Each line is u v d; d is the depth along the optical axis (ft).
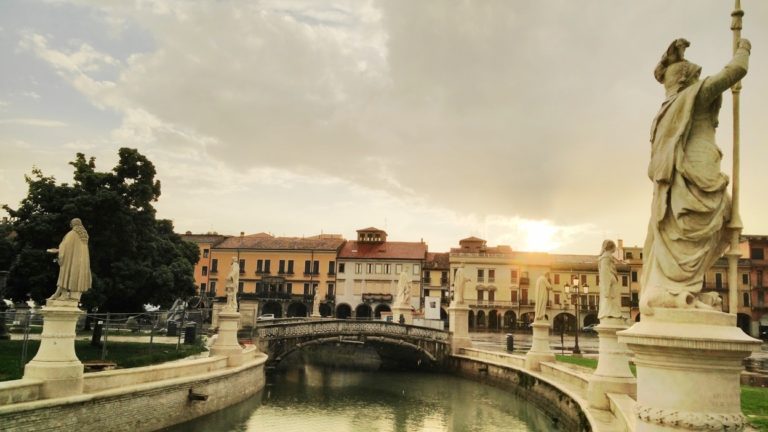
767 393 56.70
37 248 81.20
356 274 262.67
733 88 17.63
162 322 105.09
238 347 76.02
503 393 94.79
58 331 43.98
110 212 83.15
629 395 48.14
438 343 122.31
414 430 67.51
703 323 15.99
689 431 15.48
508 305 257.34
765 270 229.66
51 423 41.57
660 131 17.65
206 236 277.23
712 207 16.58
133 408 50.78
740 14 17.10
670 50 18.25
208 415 64.95
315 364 134.41
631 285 245.86
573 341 169.58
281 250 264.93
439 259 275.80
